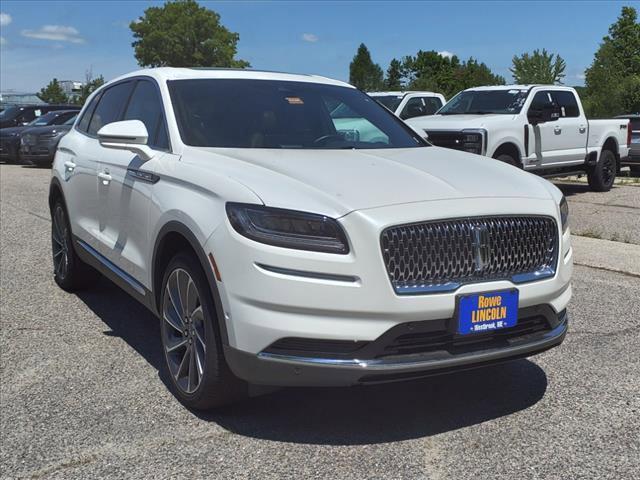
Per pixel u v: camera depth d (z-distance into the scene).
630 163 17.44
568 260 3.83
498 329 3.41
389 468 3.22
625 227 9.96
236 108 4.61
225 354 3.37
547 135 12.05
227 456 3.34
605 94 47.41
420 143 5.05
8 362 4.59
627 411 3.85
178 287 3.85
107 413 3.82
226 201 3.40
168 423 3.69
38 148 19.08
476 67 78.06
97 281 6.40
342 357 3.18
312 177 3.52
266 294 3.17
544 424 3.68
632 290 6.41
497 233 3.44
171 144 4.27
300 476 3.15
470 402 3.96
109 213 4.89
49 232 9.41
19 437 3.55
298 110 4.79
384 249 3.17
